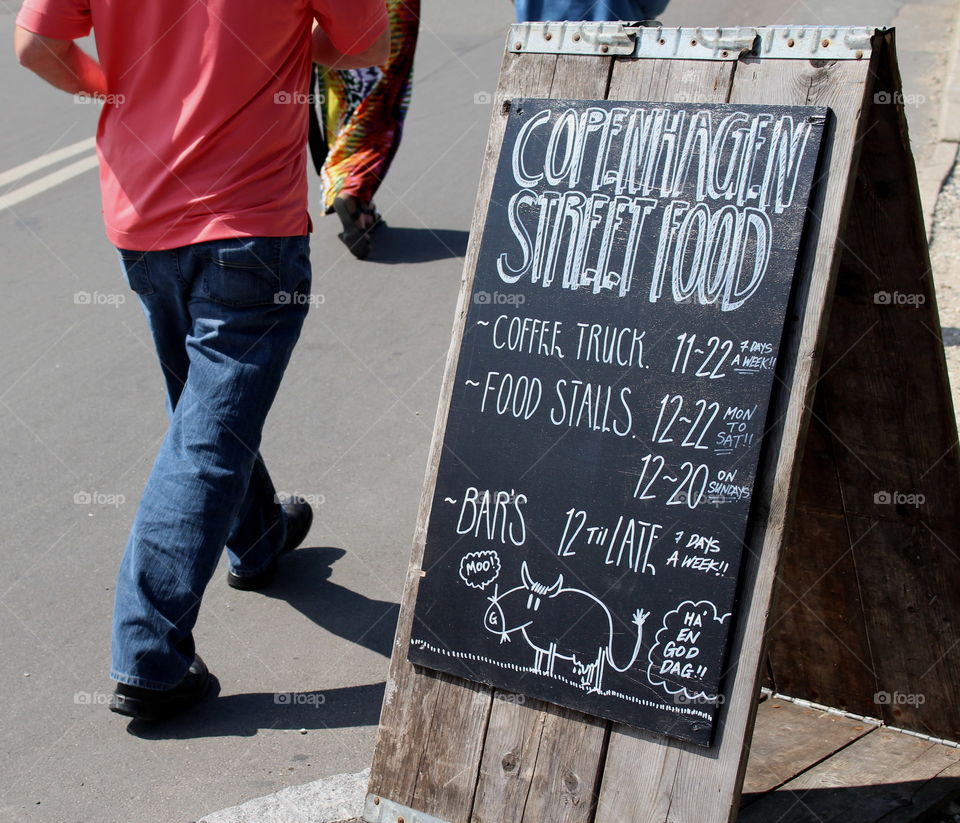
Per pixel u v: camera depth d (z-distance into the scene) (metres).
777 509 2.05
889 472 2.42
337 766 2.73
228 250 2.71
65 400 4.76
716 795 2.06
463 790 2.29
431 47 10.91
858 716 2.78
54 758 2.77
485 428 2.33
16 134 8.62
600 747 2.18
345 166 6.01
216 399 2.78
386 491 4.01
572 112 2.29
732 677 2.07
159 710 2.85
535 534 2.26
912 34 9.72
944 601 2.49
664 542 2.14
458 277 5.85
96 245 6.50
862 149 2.15
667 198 2.19
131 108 2.79
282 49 2.74
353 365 4.95
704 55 2.19
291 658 3.16
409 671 2.38
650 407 2.17
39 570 3.59
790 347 2.06
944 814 2.47
